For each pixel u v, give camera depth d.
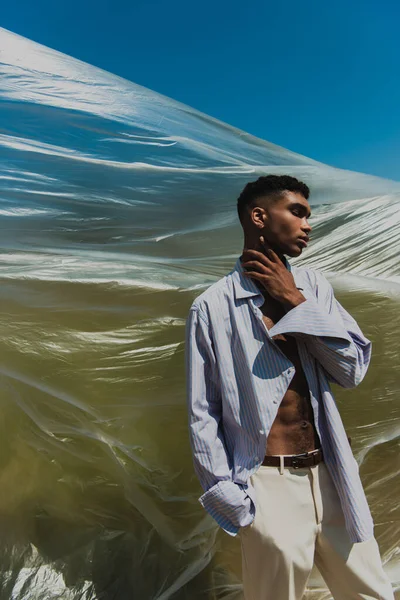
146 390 1.52
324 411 1.12
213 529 1.52
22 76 2.01
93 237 1.76
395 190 2.04
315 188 1.96
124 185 1.84
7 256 1.64
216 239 1.82
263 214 1.16
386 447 1.58
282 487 1.08
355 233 1.81
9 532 1.50
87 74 2.16
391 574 1.56
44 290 1.55
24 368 1.51
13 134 1.86
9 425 1.51
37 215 1.73
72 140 1.91
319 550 1.11
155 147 1.98
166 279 1.59
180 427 1.52
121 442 1.50
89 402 1.51
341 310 1.22
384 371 1.57
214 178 1.92
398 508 1.60
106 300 1.54
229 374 1.10
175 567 1.50
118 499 1.51
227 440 1.13
